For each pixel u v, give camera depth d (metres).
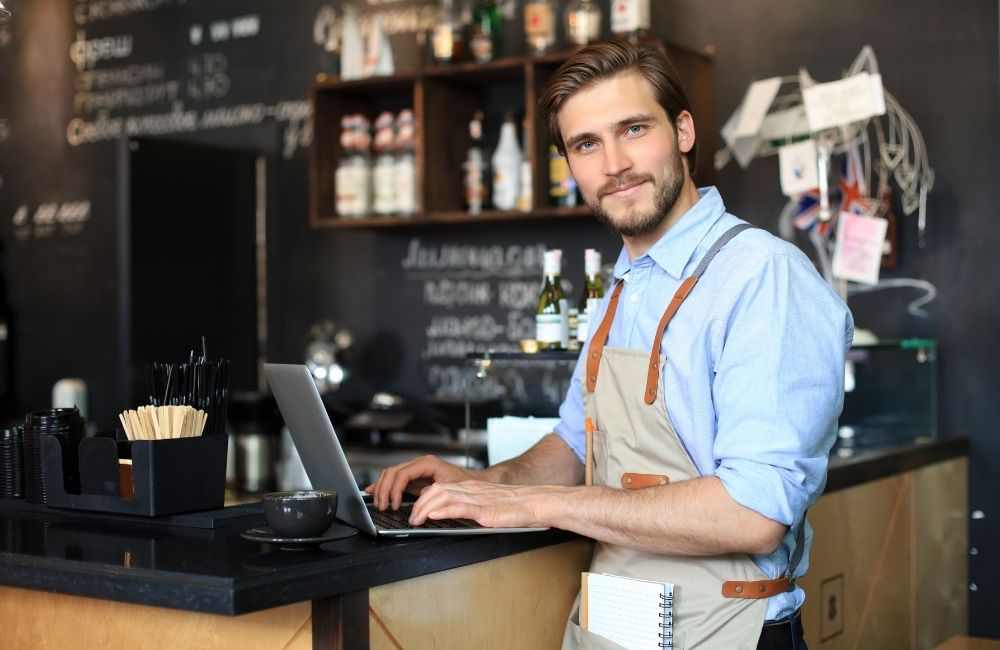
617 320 1.83
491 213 3.54
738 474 1.54
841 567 2.54
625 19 3.31
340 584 1.46
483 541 1.69
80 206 4.85
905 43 3.24
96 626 1.71
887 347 3.00
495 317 3.95
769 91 3.29
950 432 3.20
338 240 4.27
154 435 1.80
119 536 1.71
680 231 1.72
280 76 4.39
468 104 3.81
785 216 3.37
